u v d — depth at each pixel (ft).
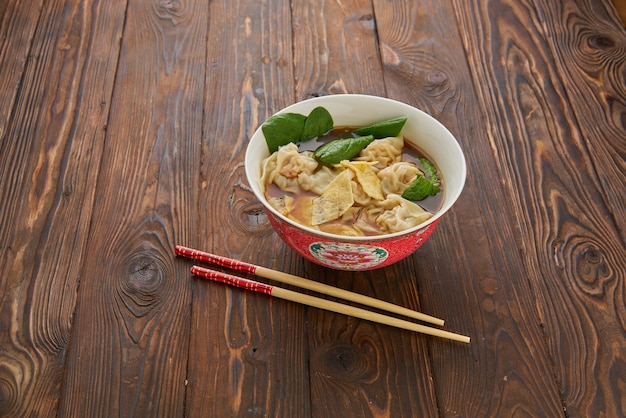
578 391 2.62
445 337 2.70
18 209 3.01
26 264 2.87
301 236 2.60
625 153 3.19
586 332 2.73
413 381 2.64
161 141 3.22
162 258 2.89
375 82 3.44
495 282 2.84
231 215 3.00
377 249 2.59
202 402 2.59
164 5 3.70
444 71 3.48
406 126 2.86
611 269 2.87
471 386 2.63
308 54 3.54
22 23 3.61
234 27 3.63
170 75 3.44
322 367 2.66
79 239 2.93
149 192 3.07
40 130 3.25
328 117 2.86
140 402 2.60
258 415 2.57
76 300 2.79
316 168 2.81
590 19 3.66
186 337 2.71
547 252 2.91
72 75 3.43
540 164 3.15
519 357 2.68
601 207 3.03
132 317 2.75
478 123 3.29
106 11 3.67
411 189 2.72
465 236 2.94
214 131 3.26
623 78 3.44
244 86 3.41
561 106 3.34
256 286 2.79
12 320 2.75
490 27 3.64
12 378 2.64
